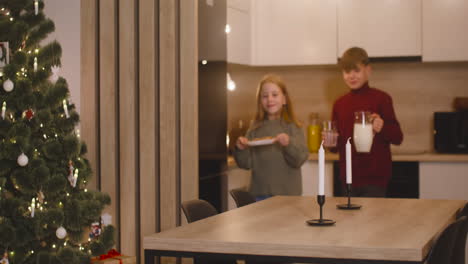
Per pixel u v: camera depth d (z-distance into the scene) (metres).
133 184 3.70
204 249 2.05
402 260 1.86
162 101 3.66
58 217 2.93
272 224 2.36
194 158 3.63
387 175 4.30
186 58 3.64
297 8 5.19
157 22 3.71
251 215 2.61
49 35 3.79
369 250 1.89
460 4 4.94
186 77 3.64
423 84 5.39
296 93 5.63
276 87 4.20
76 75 3.76
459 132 4.99
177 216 3.69
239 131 5.47
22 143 2.87
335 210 2.77
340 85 5.54
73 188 3.10
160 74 3.66
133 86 3.69
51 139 3.02
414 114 5.41
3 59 2.96
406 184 4.88
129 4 3.68
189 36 3.63
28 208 2.97
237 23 5.01
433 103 5.37
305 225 2.33
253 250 2.00
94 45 3.72
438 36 4.98
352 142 4.33
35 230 2.91
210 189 3.89
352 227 2.28
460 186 4.79
